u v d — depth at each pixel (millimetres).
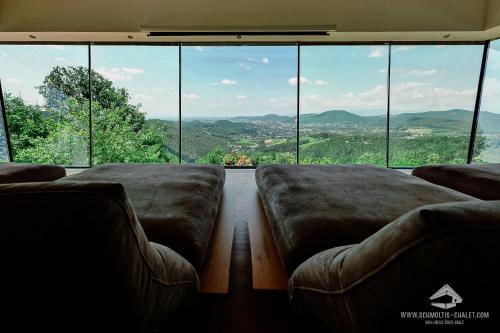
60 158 6238
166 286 1018
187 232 1605
